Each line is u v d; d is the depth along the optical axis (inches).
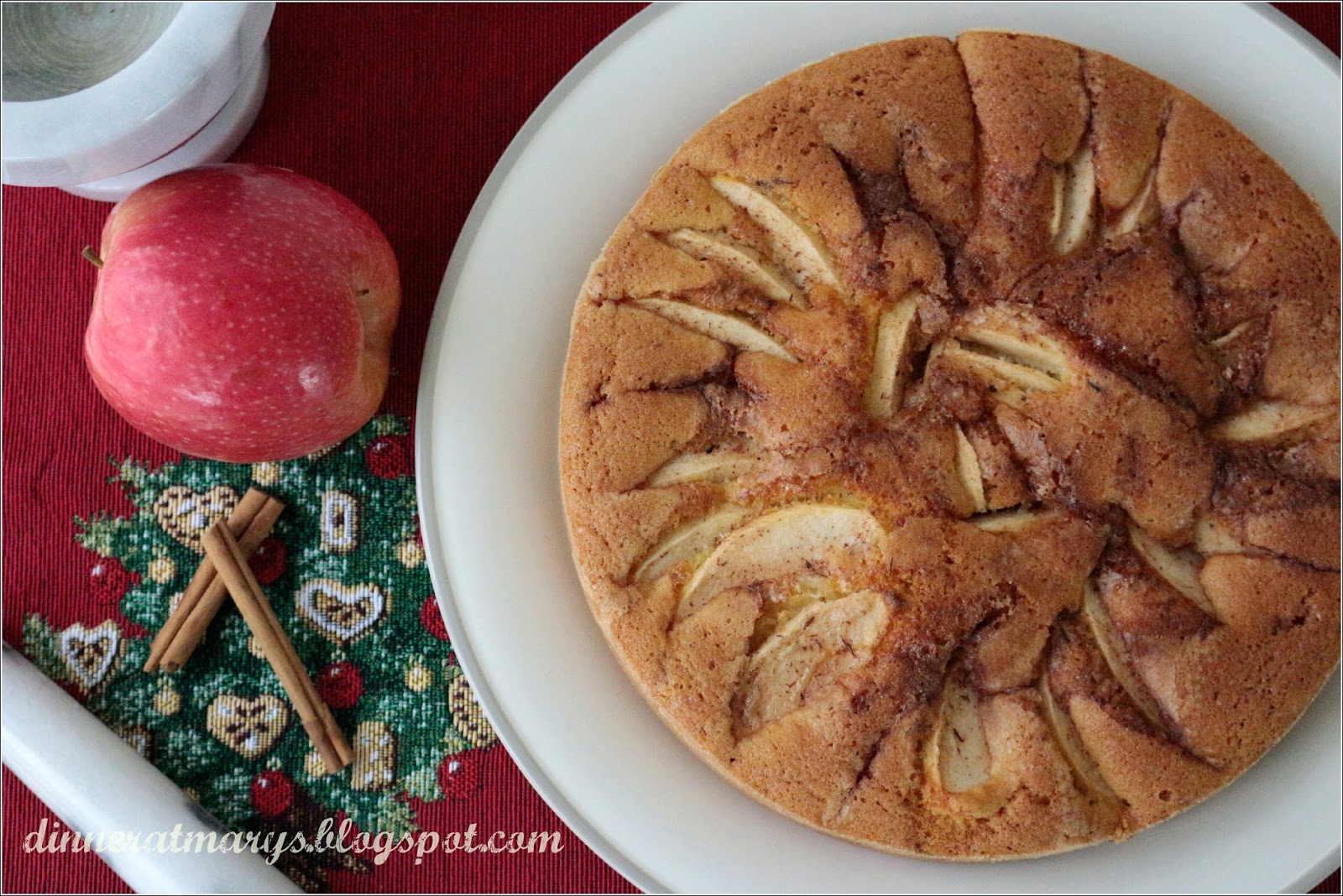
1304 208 20.7
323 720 21.8
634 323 20.6
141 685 22.2
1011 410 20.3
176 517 22.4
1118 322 20.3
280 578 22.3
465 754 22.0
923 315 20.4
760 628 20.2
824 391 20.2
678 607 20.2
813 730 19.9
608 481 20.3
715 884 20.4
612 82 21.7
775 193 20.7
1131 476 20.1
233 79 20.7
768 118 20.9
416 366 22.6
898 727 19.8
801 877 20.4
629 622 20.1
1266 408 20.4
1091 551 19.9
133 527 22.4
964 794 19.7
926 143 20.6
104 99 19.8
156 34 21.4
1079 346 20.3
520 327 21.5
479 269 21.5
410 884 21.9
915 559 19.9
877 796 19.8
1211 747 19.8
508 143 22.9
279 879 21.5
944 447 20.2
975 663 19.9
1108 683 19.8
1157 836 20.3
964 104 20.8
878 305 20.4
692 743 20.2
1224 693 19.8
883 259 20.4
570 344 20.8
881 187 20.6
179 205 20.2
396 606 22.2
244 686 22.2
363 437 22.5
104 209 22.7
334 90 22.9
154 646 22.1
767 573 20.1
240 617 22.3
